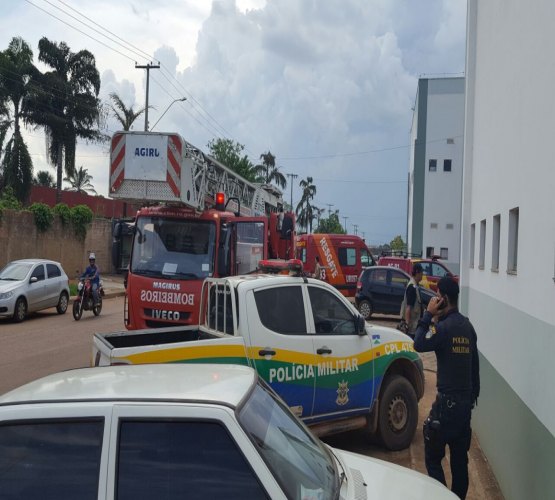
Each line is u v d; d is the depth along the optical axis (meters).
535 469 4.57
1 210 26.19
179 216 10.95
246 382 3.29
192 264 10.67
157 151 10.76
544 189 4.67
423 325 5.26
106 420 2.78
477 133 8.71
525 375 5.04
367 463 3.76
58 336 14.95
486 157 7.74
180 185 10.65
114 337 6.39
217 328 6.45
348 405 6.63
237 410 2.85
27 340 14.30
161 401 2.83
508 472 5.58
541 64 4.92
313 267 23.72
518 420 5.22
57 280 19.36
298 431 3.40
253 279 6.30
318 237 23.91
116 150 10.87
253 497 2.69
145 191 10.74
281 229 14.13
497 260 7.08
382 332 7.15
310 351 6.28
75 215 31.20
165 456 2.75
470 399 5.20
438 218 51.53
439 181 51.59
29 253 27.98
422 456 7.02
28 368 11.12
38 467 2.73
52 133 38.88
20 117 37.81
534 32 5.20
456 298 5.31
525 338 5.09
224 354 5.74
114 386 3.08
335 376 6.48
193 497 2.69
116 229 11.33
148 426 2.79
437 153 51.66
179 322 10.51
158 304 10.61
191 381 3.20
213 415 2.79
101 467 2.71
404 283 19.84
